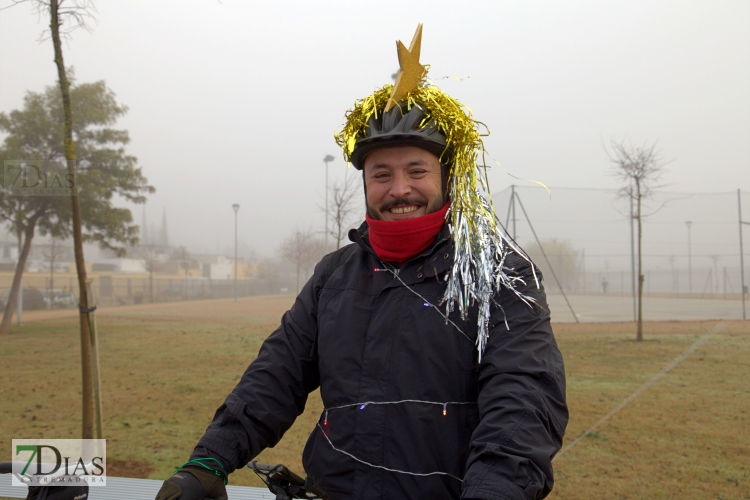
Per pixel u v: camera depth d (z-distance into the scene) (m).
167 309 24.28
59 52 4.07
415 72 1.43
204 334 12.58
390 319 1.35
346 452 1.32
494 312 1.29
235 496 2.65
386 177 1.43
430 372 1.29
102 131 14.77
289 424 1.49
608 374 7.31
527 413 1.13
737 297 19.52
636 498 3.46
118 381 7.17
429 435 1.26
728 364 7.91
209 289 42.44
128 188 15.52
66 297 27.47
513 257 1.39
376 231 1.41
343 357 1.38
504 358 1.21
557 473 3.88
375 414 1.30
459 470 1.25
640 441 4.55
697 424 5.00
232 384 6.97
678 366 7.78
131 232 15.60
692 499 3.42
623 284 21.70
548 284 15.41
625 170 11.16
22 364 8.66
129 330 13.47
